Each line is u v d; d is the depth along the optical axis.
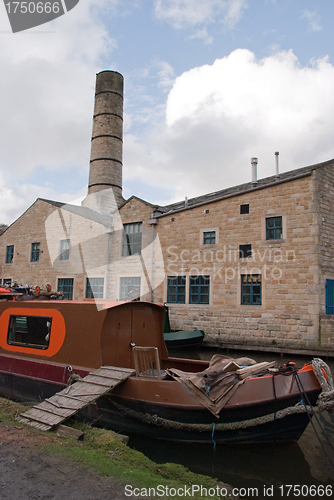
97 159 27.14
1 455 4.00
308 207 14.58
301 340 14.05
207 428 5.70
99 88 28.20
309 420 5.69
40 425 4.98
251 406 5.56
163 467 4.46
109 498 3.31
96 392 5.66
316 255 14.17
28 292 9.72
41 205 24.92
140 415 6.02
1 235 26.98
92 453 4.25
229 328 15.85
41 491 3.37
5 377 7.93
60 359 7.24
